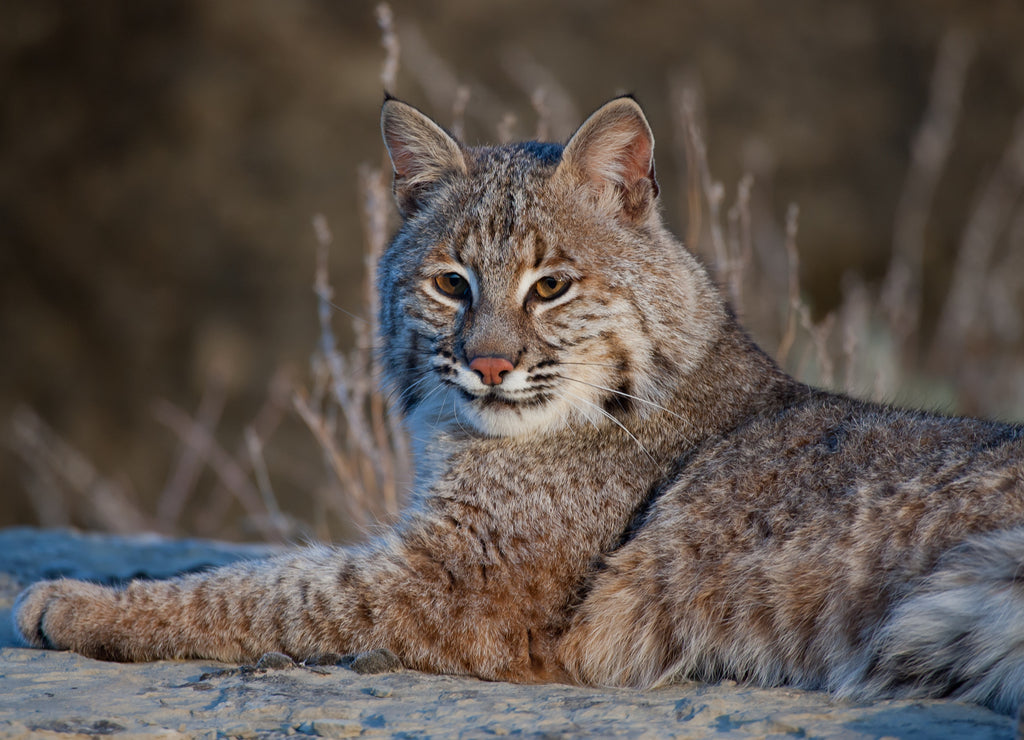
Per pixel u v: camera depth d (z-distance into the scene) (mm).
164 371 36500
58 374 36750
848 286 37719
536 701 10406
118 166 38219
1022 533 10164
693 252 14109
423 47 37188
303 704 10266
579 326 12781
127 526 28516
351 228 37312
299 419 33844
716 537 11648
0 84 38438
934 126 40031
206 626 11945
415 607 11781
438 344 13148
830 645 10930
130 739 9273
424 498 12727
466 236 13117
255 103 38562
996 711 9969
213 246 37375
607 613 11820
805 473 11648
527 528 12234
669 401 12922
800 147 39594
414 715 9945
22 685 10781
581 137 13211
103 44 38812
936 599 10297
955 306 33656
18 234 37719
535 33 39438
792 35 41188
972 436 11391
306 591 11867
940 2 42000
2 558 16953
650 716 9891
